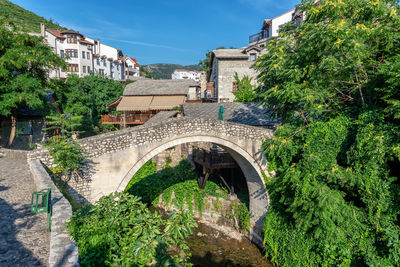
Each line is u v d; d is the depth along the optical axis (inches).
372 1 305.0
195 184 743.7
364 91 375.6
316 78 369.7
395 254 309.9
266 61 438.0
